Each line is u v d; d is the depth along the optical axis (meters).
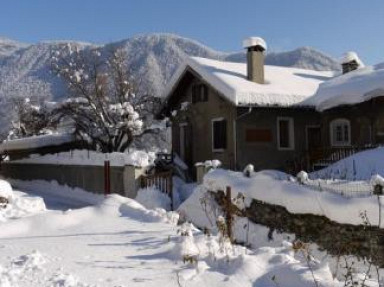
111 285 6.20
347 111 20.48
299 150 22.98
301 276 5.94
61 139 33.31
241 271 6.63
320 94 20.84
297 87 23.92
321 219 9.86
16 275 6.62
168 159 24.19
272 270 6.40
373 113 19.19
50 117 32.19
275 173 12.73
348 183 9.86
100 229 11.14
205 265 7.12
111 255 8.19
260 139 22.09
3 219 13.41
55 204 21.31
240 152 21.53
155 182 19.28
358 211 9.02
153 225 11.48
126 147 25.67
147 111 27.61
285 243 8.59
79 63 29.25
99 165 22.81
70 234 10.67
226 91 21.00
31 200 16.39
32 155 31.42
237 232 11.95
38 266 7.21
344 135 20.77
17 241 9.91
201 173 16.77
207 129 23.55
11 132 43.69
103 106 26.78
